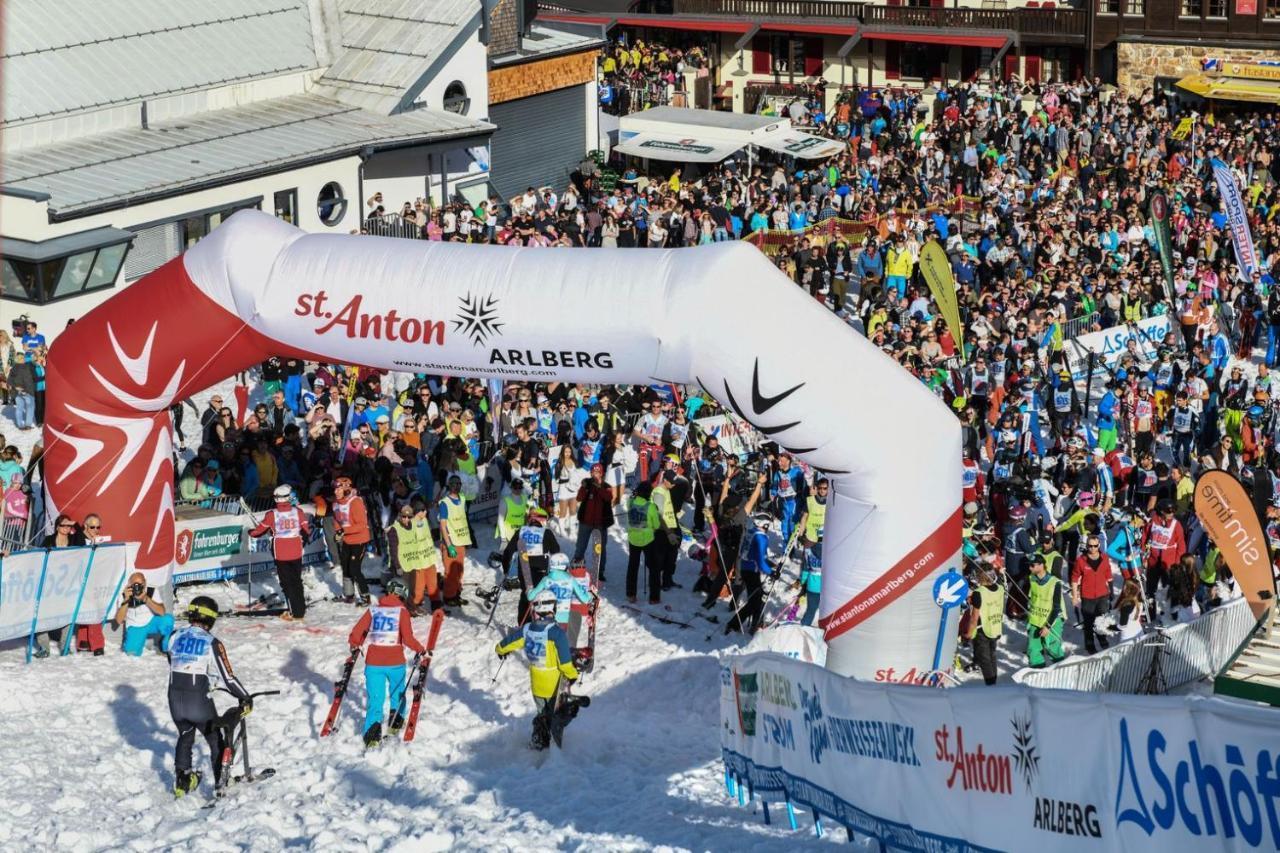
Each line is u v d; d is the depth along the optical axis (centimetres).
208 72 4250
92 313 2133
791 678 1470
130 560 2158
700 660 2120
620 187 4994
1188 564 2273
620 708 2003
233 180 3850
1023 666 2197
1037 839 1163
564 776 1711
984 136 5022
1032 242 4062
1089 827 1120
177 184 3716
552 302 1919
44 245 3438
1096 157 4912
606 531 2650
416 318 1970
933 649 1934
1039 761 1155
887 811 1326
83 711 1808
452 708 1916
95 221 3550
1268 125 5253
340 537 2314
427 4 4675
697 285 1867
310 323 2019
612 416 2791
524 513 2428
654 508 2322
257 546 2417
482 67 4725
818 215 4431
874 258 3912
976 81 5875
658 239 4247
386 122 4391
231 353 2092
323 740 1783
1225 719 1022
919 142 5094
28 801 1531
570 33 5369
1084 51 6075
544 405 2794
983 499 2673
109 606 2038
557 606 1991
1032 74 6200
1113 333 3506
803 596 2247
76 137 3906
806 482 2588
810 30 6291
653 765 1788
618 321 1892
